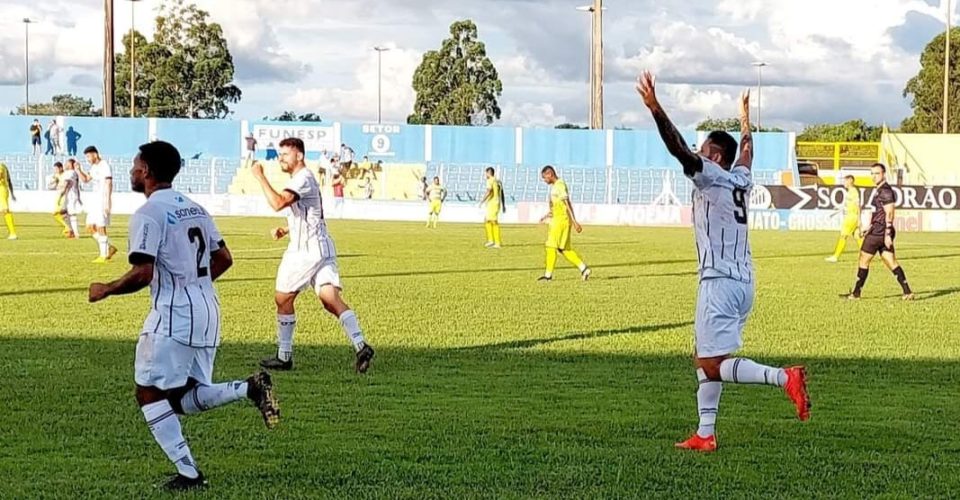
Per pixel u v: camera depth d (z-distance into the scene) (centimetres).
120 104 8100
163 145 641
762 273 2345
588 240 3566
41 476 654
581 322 1442
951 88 8575
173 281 627
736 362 726
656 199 5222
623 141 5269
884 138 5525
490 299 1706
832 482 662
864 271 1814
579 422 823
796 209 4803
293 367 1060
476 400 909
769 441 770
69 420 803
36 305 1502
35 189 5062
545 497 621
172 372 621
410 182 5241
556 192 2041
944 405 915
